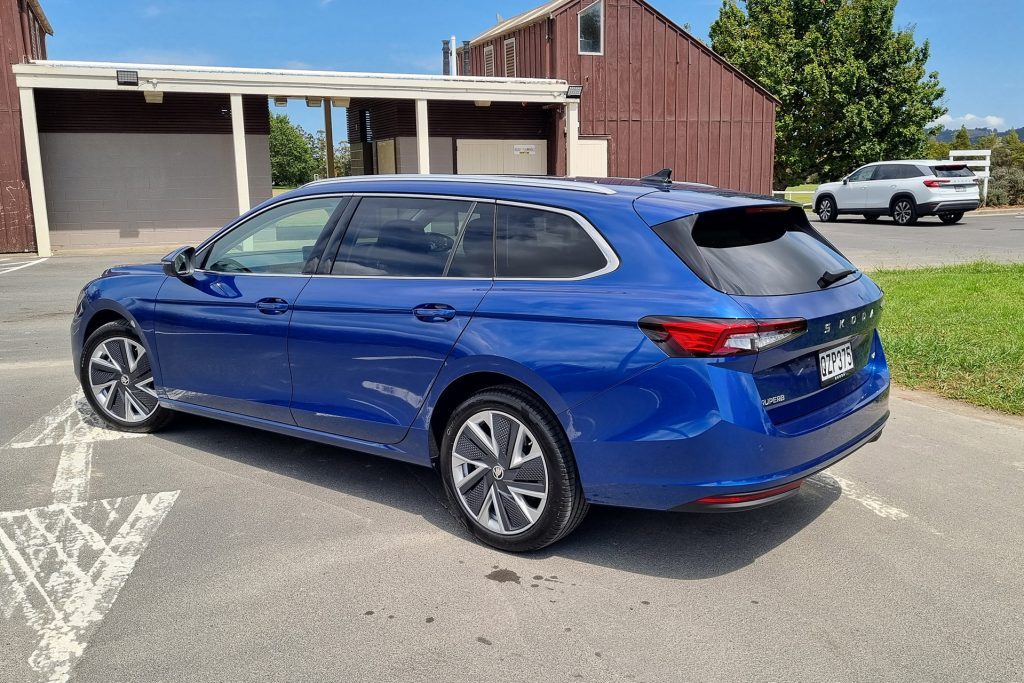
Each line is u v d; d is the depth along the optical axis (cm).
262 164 2080
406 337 391
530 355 350
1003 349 712
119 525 400
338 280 429
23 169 1839
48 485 451
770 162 2627
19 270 1507
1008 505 427
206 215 2047
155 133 1973
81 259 1720
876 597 334
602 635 306
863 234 1989
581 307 343
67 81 1686
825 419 352
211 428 557
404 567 360
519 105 2347
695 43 2475
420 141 2003
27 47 1962
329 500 435
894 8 3144
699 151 2539
